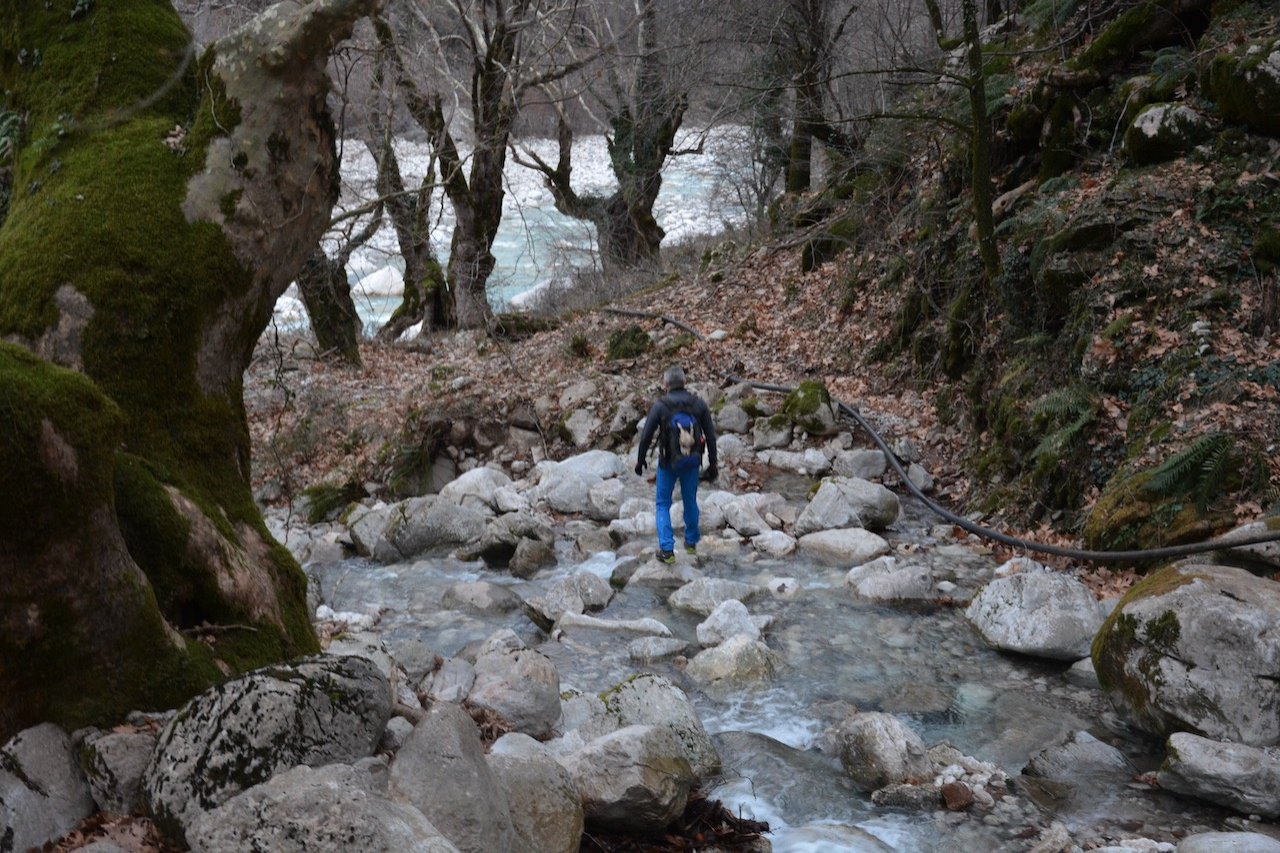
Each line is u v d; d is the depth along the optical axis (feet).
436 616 24.80
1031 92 39.32
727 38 55.16
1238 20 33.83
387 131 46.65
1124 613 18.15
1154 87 34.42
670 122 70.74
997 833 14.60
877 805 15.52
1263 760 15.07
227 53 13.50
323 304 56.44
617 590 26.45
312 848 8.87
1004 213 38.19
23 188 13.62
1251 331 27.04
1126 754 17.08
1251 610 16.67
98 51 13.87
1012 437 32.09
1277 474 23.35
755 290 57.72
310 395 47.34
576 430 40.34
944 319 40.96
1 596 10.03
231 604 12.86
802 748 17.57
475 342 60.23
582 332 56.90
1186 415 25.95
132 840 9.87
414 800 10.20
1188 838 13.61
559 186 74.64
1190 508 23.72
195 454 13.62
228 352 14.15
